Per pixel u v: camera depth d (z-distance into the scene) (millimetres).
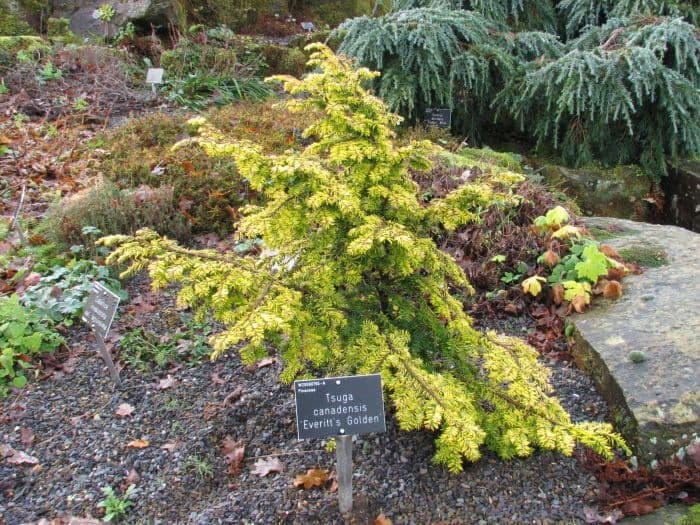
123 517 2543
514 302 3830
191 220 4648
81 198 4492
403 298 2773
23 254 4262
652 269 3834
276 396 3119
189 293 2465
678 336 3133
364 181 2525
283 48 9055
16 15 9180
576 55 5426
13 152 6023
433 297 2641
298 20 10922
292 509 2496
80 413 3098
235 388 3201
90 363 3432
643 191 5844
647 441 2670
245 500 2555
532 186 4742
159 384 3258
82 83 7879
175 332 3635
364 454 2740
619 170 5902
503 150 6512
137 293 4004
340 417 2254
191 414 3059
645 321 3307
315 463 2725
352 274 2545
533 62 5840
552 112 5902
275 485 2621
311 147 2646
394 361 2404
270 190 2510
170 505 2586
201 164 5125
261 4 10469
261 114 6484
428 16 6055
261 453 2812
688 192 5672
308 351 2412
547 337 3594
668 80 5223
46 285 3855
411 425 2266
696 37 5430
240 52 8898
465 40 6297
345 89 2541
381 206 2598
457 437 2182
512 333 3664
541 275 3896
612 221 4566
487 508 2477
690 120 5402
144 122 6203
